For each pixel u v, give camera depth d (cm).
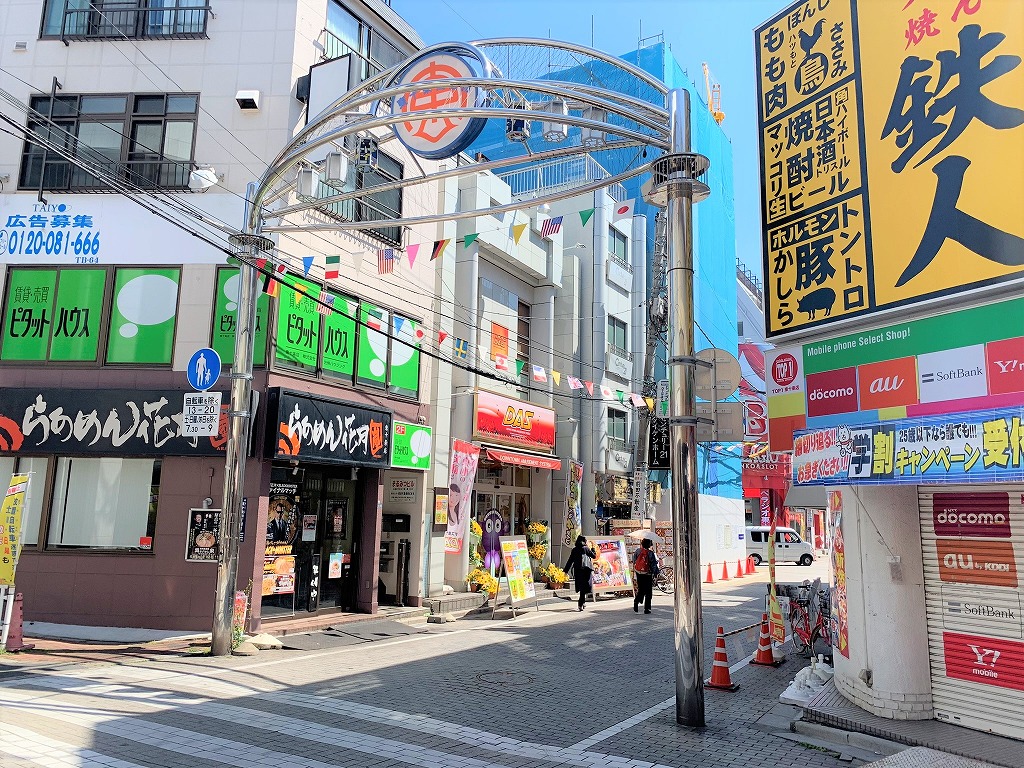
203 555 1184
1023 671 650
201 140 1320
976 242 662
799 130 865
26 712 699
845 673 802
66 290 1289
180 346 1262
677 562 758
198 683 855
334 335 1384
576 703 826
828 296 805
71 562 1206
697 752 653
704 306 2845
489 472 1938
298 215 1317
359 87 911
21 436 1227
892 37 768
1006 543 674
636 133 826
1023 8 655
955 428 606
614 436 2331
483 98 845
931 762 592
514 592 1605
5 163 1320
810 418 820
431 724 717
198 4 1377
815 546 4384
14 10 1379
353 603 1427
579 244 2300
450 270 1716
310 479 1359
